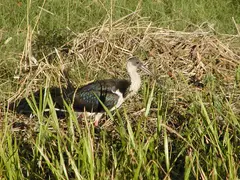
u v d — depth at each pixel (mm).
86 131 8336
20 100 10320
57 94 10547
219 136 9117
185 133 8859
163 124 8195
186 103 10188
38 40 12023
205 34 11961
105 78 11031
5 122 8508
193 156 8062
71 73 11008
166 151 7836
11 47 11836
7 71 11141
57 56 11398
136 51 11648
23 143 9336
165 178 7758
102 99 9867
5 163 7824
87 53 11570
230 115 8984
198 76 11133
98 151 8773
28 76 10789
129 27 12031
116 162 7910
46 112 10031
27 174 8117
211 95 9570
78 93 9938
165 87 10445
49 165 7832
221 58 11516
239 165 8078
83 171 7836
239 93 10516
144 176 7859
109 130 9781
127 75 11148
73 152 8336
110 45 11656
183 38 11930
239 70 10578
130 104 10391
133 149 7949
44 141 8289
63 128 9719
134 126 9797
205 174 7965
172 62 11477
